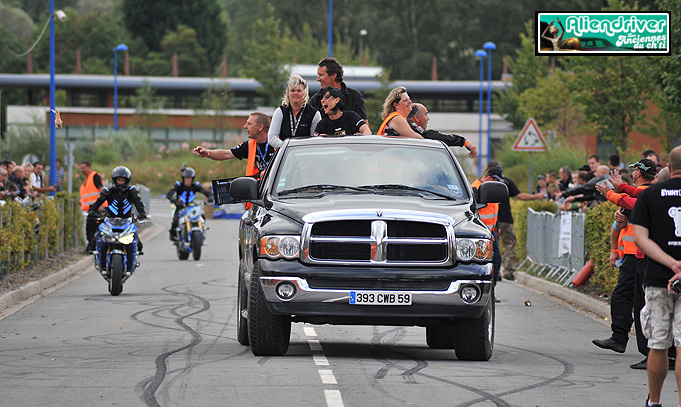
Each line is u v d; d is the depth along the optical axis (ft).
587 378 96.02
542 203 233.76
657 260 77.46
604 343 115.65
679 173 79.46
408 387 87.35
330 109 119.55
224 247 295.89
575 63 346.74
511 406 80.53
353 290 96.94
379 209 98.68
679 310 77.36
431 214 98.78
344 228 98.12
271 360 101.65
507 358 108.06
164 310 151.12
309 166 109.40
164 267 231.50
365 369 96.53
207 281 198.90
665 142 424.87
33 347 112.98
